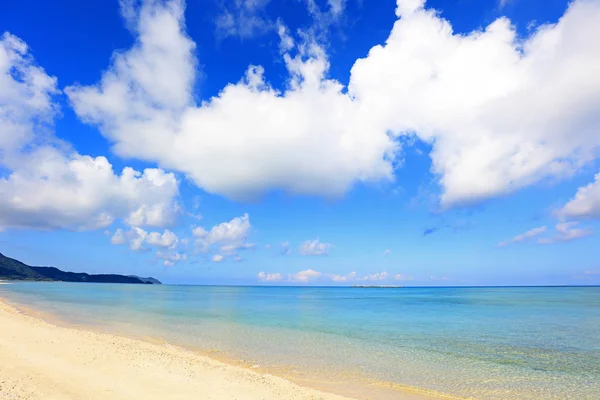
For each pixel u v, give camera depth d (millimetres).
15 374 13102
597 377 18453
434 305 79250
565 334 32938
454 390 16125
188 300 86500
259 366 19656
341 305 78562
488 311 61062
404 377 18031
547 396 15531
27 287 144750
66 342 20703
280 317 47094
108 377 14117
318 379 17328
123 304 65000
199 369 16734
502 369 19922
